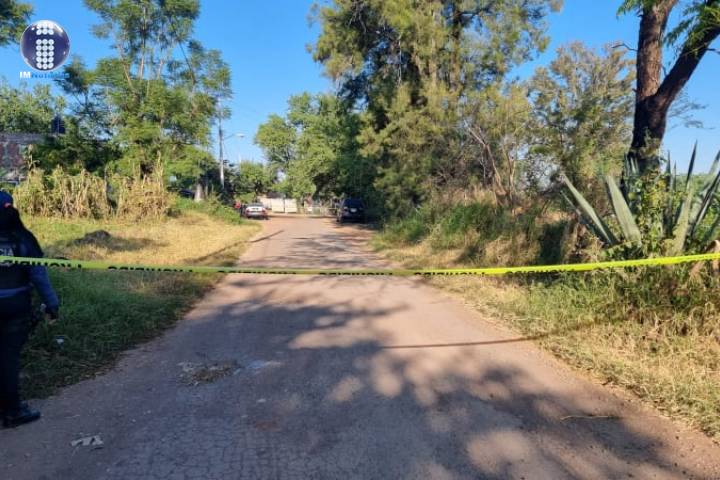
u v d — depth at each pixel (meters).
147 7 24.44
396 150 19.27
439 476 2.96
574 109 12.45
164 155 24.98
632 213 5.98
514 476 2.96
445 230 12.99
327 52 22.75
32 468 3.01
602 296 5.62
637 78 8.03
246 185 62.97
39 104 45.44
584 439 3.38
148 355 5.07
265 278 9.69
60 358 4.68
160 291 7.59
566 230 7.63
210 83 26.22
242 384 4.32
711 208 6.09
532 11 18.25
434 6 18.94
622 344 4.93
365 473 2.99
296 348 5.31
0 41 20.97
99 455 3.16
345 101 26.42
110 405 3.88
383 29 21.95
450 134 17.14
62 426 3.54
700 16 4.95
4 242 3.48
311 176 44.44
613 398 4.00
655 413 3.73
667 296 5.14
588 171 10.88
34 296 4.99
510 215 10.56
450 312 6.94
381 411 3.79
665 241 5.25
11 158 23.59
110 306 6.03
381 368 4.71
